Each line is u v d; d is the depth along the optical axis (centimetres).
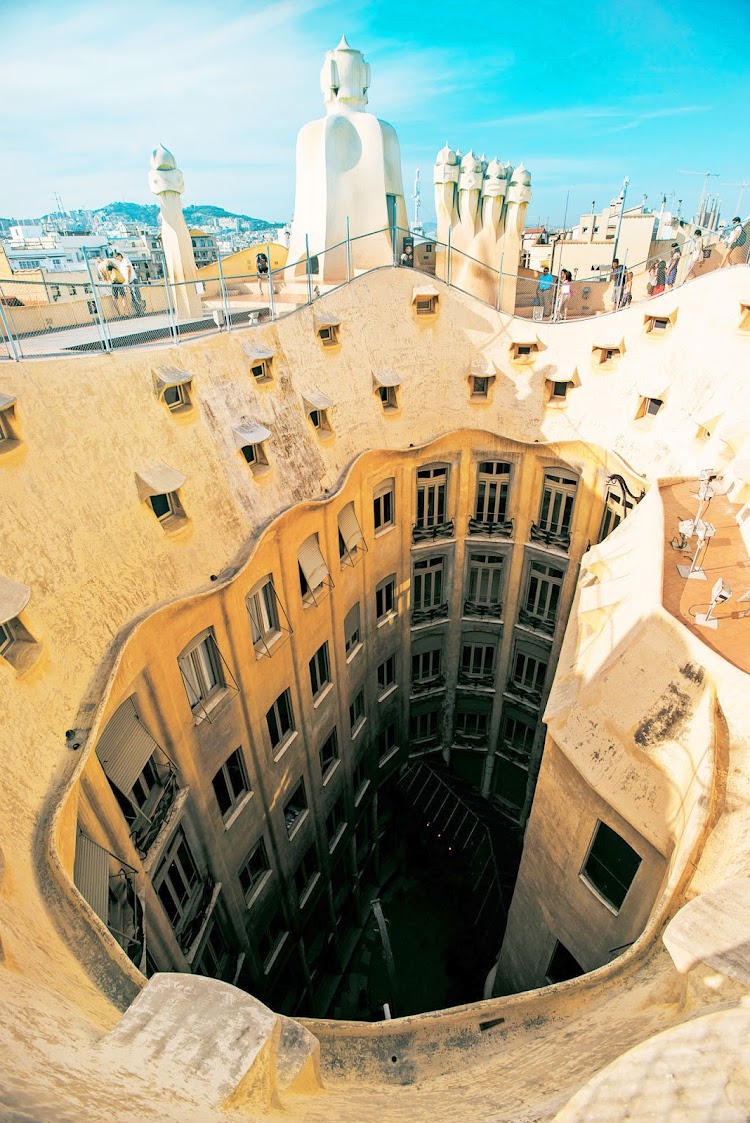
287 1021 839
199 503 2050
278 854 2567
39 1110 374
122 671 1600
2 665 1336
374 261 3456
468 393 3253
